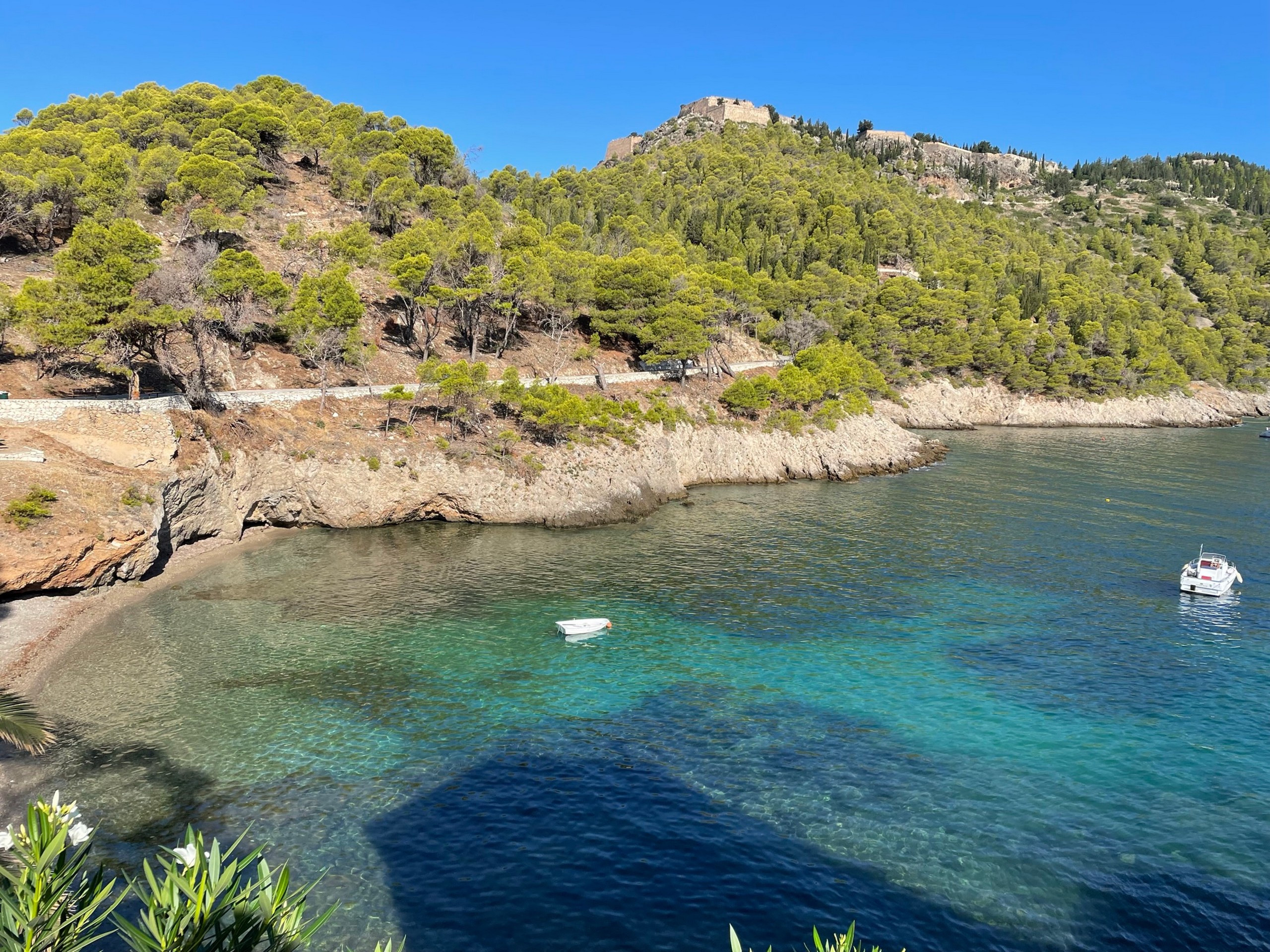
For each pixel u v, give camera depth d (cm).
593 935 2306
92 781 3036
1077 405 16412
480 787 3097
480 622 4912
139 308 6081
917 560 6388
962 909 2438
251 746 3359
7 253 8494
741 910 2422
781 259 18212
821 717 3712
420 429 7744
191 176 9912
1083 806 2994
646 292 10519
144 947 864
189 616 4844
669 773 3219
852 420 10906
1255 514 8025
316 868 2583
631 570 6059
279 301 8181
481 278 9588
